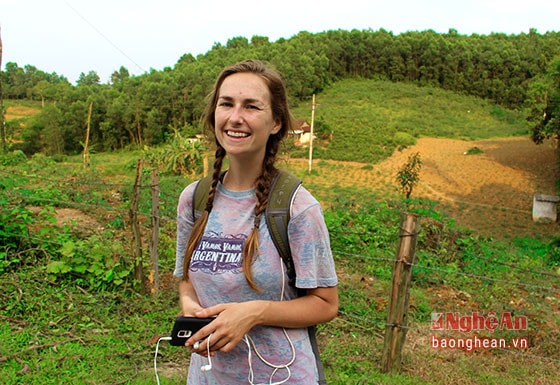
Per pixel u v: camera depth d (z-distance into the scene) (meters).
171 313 4.61
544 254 12.99
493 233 27.17
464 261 7.79
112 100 76.38
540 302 6.04
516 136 71.94
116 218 7.66
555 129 43.38
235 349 1.54
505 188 40.62
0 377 3.31
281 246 1.49
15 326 4.08
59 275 4.96
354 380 3.78
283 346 1.53
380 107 91.94
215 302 1.55
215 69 86.75
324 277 1.53
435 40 108.38
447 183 42.75
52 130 68.38
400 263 3.87
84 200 8.54
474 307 5.91
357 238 8.00
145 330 4.29
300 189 1.53
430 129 74.44
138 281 4.97
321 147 57.84
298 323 1.51
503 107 99.25
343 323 4.96
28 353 3.68
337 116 78.94
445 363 4.33
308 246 1.49
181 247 1.73
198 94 73.44
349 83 109.06
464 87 103.88
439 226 9.08
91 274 4.99
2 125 18.77
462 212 33.03
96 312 4.47
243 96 1.53
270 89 1.56
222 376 1.57
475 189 40.50
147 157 30.86
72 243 5.07
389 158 54.66
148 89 75.62
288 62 97.06
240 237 1.53
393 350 3.97
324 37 119.38
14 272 4.96
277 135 1.65
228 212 1.58
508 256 9.24
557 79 43.28
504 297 6.30
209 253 1.56
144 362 3.82
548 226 28.62
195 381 1.65
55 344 3.85
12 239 5.42
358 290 6.09
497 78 102.06
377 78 111.56
